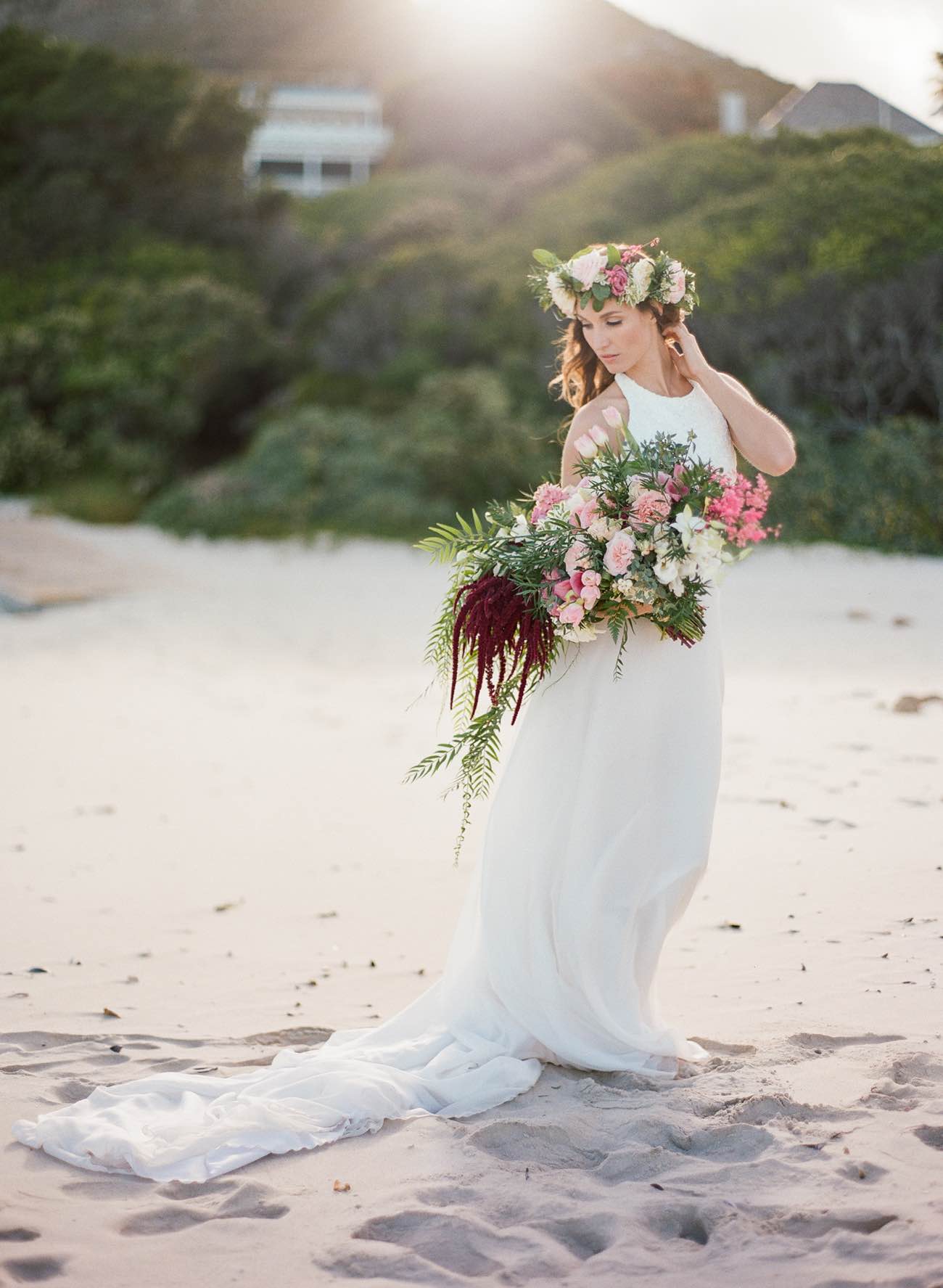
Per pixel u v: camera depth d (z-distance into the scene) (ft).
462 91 135.03
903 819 18.04
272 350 94.68
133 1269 7.75
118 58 132.46
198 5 215.51
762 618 42.50
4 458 95.09
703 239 70.13
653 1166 8.91
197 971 13.74
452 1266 7.79
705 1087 10.16
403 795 22.11
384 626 45.68
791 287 65.51
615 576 10.26
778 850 17.01
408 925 15.29
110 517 85.20
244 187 128.06
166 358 98.37
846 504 60.34
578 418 11.39
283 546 70.03
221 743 26.53
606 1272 7.55
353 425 79.05
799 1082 10.13
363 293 92.22
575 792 10.87
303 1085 10.18
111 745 26.37
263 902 16.29
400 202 123.54
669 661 10.80
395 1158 9.27
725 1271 7.50
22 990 13.14
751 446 11.11
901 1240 7.60
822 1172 8.56
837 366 67.67
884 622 41.01
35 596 50.78
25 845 19.15
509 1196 8.60
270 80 192.44
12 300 111.45
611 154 126.62
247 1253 7.93
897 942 13.28
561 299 11.21
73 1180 9.09
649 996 11.09
